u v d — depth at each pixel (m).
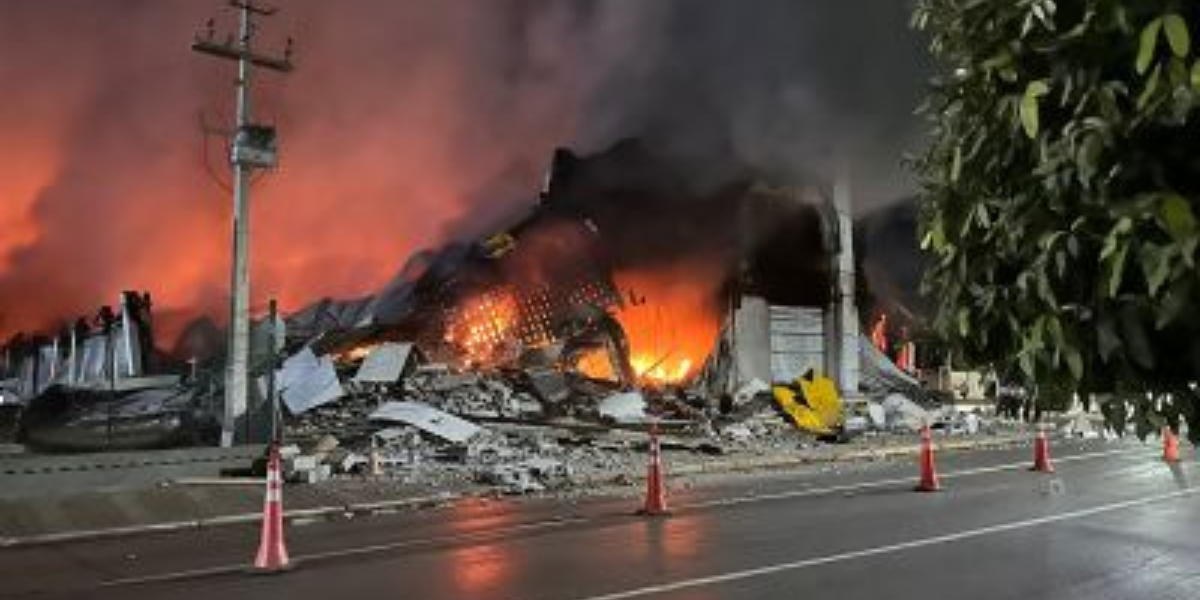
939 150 2.59
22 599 9.05
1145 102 2.06
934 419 26.34
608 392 26.22
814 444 22.86
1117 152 2.11
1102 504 13.86
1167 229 2.01
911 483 16.66
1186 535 11.46
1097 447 22.36
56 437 18.69
